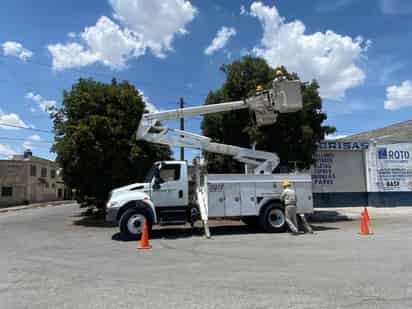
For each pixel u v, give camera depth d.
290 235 13.34
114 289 6.52
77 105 18.80
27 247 11.64
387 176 26.25
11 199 46.38
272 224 14.14
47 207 40.53
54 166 59.69
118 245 11.75
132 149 18.36
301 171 19.62
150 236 13.69
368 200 26.22
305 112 18.22
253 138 17.48
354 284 6.60
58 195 62.41
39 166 52.56
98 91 19.20
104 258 9.52
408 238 12.18
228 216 13.81
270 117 14.23
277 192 14.34
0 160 46.31
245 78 18.94
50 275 7.68
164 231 15.06
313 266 8.10
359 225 16.69
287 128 18.27
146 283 6.89
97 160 18.22
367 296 5.89
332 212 22.83
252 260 8.86
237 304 5.57
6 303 5.79
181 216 13.60
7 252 10.72
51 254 10.28
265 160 15.27
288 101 13.27
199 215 13.95
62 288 6.64
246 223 16.11
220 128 19.11
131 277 7.39
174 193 13.67
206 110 14.46
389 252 9.63
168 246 11.30
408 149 26.72
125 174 18.86
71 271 8.03
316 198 25.72
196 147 14.66
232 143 19.44
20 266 8.64
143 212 13.02
